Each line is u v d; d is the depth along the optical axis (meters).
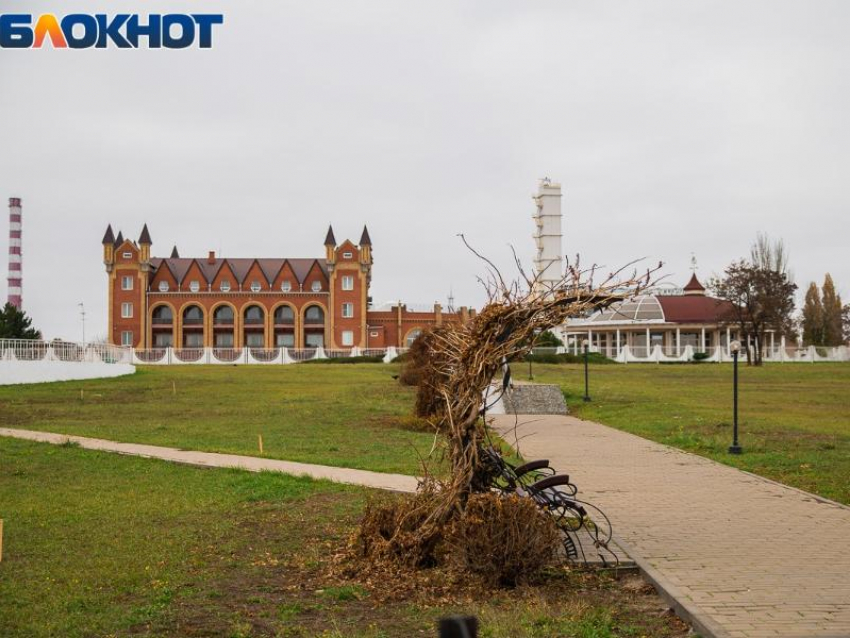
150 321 96.62
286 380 44.38
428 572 8.63
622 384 42.31
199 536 10.30
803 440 20.30
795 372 53.12
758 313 64.75
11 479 14.61
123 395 34.59
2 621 7.21
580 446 19.94
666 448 19.50
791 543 9.93
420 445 19.62
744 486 14.17
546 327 8.97
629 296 8.72
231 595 7.96
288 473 14.80
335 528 10.71
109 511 11.81
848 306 100.12
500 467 9.27
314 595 7.99
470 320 9.91
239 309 97.12
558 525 9.30
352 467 15.83
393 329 98.56
